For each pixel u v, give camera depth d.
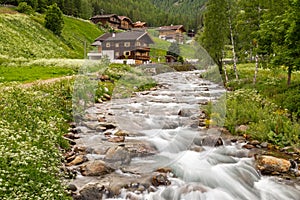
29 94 11.05
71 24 68.31
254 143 9.99
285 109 12.60
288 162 8.30
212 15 26.95
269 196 6.97
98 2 118.12
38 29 50.88
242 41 23.55
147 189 6.68
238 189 7.18
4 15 49.03
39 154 6.30
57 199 5.48
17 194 5.02
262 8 21.58
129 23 92.06
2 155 5.66
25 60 31.66
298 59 13.85
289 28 13.76
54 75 22.33
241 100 14.62
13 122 8.27
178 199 6.50
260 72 24.75
